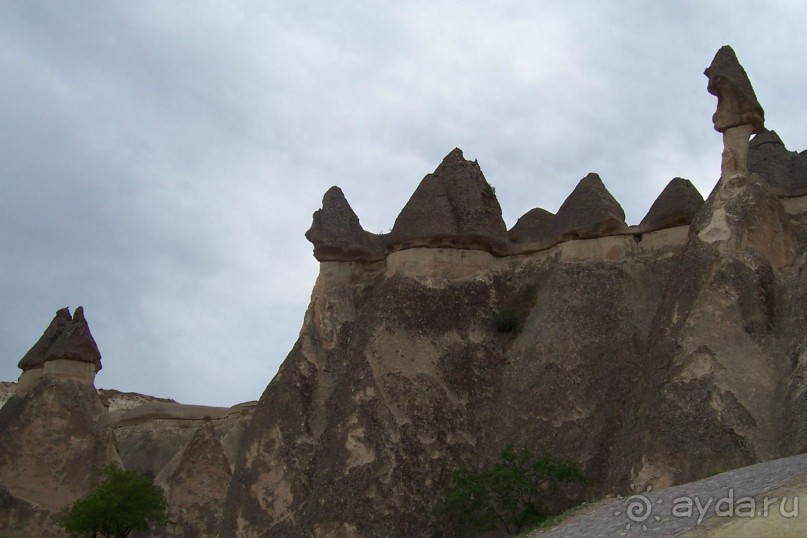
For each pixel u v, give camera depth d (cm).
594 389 2672
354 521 2583
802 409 2098
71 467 3712
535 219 3278
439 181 3209
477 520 2478
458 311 3003
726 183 2606
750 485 1486
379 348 2895
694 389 2270
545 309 2919
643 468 2238
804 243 2844
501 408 2791
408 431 2730
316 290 3384
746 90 2659
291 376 3159
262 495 2962
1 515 3544
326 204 3506
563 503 2462
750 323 2353
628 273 2917
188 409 5197
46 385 3812
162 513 3509
